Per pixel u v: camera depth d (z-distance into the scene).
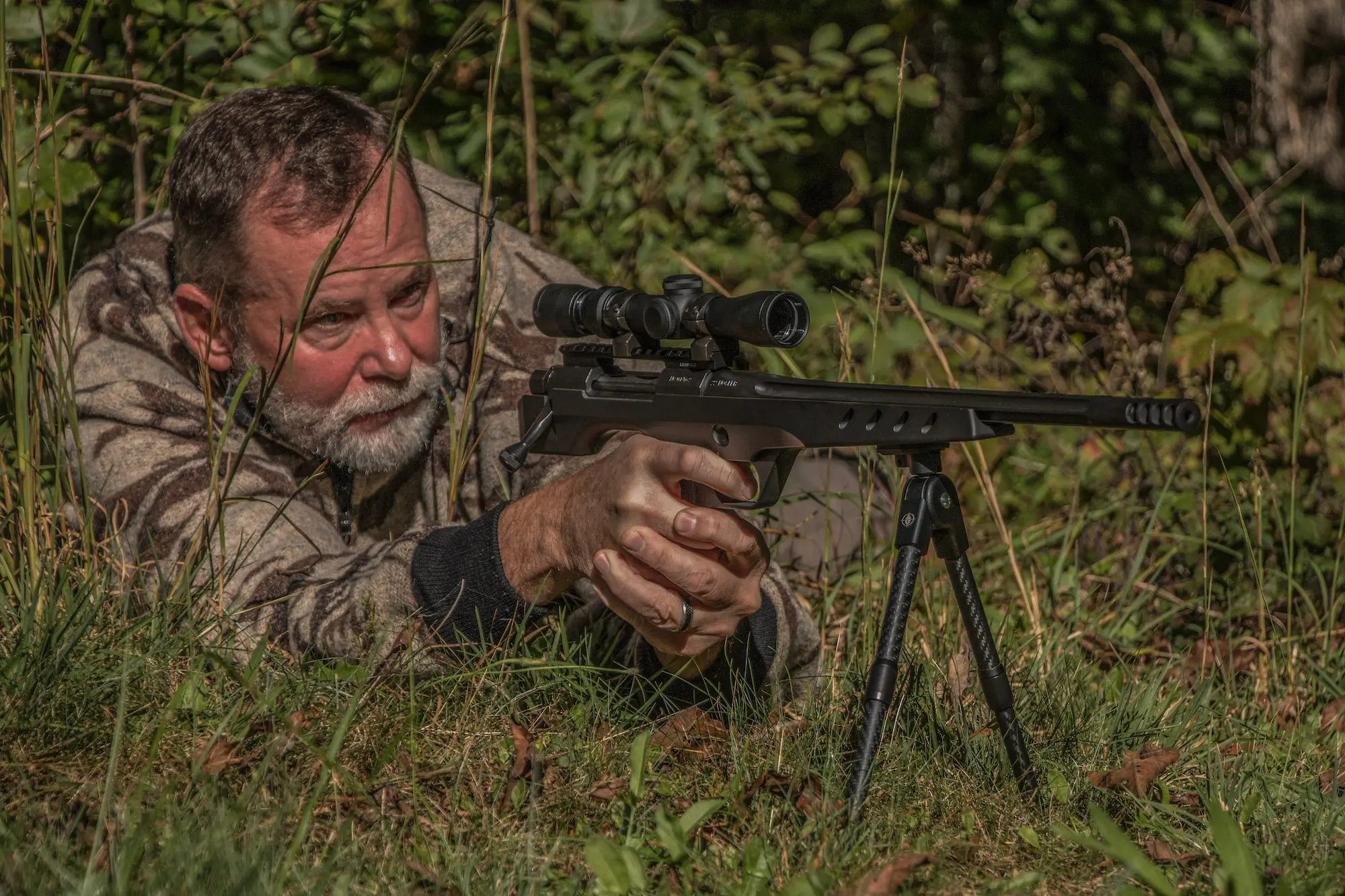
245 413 3.75
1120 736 3.48
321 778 2.69
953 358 6.11
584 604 3.66
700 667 3.32
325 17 6.23
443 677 3.23
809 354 6.09
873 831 2.78
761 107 7.33
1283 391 5.92
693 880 2.60
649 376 2.96
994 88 8.77
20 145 4.89
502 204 6.76
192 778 2.74
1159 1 8.41
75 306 3.93
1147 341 7.05
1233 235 6.16
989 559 5.41
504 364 4.04
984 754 3.21
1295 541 5.42
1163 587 5.47
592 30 7.05
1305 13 8.51
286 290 3.47
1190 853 2.84
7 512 3.79
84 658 3.16
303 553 3.56
